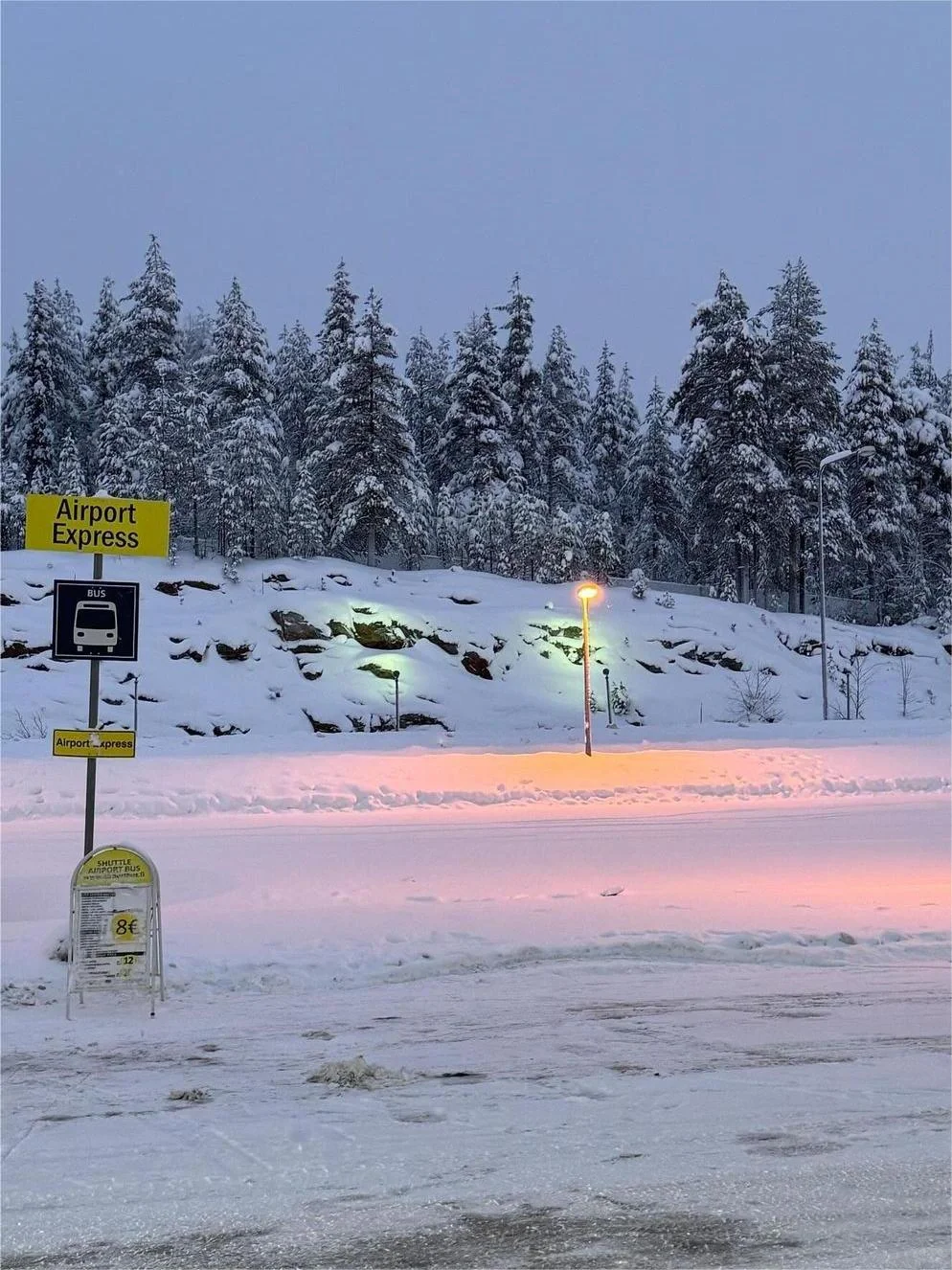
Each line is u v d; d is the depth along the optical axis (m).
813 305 60.44
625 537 72.62
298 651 40.44
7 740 25.84
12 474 56.66
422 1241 3.82
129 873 7.63
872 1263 3.61
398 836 16.91
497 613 45.97
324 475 55.69
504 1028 6.90
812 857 14.47
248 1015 7.31
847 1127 4.94
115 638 8.74
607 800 21.84
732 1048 6.36
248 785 21.09
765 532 57.06
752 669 46.56
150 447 50.53
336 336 64.56
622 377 79.94
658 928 9.61
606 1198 4.16
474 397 65.19
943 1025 6.86
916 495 67.00
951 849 15.16
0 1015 7.38
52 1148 4.79
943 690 49.72
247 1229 3.94
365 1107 5.32
